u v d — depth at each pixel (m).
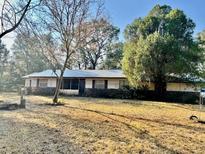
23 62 50.50
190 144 7.28
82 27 19.81
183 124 11.15
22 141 6.57
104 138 7.53
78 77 34.38
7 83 49.03
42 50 21.06
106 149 6.28
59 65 23.38
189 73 26.97
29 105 17.17
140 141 7.36
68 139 7.12
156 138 7.88
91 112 14.17
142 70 27.09
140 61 26.94
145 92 30.03
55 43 21.50
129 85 31.02
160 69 26.83
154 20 30.88
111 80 33.72
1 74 51.88
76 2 18.67
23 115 11.62
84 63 49.16
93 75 34.47
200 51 27.42
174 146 6.96
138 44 28.52
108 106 18.72
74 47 20.42
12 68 51.81
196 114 15.48
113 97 31.73
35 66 48.00
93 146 6.51
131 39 33.06
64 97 28.86
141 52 27.02
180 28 28.86
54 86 36.31
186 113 15.98
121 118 12.12
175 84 29.67
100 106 18.45
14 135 7.22
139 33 32.06
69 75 35.16
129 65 28.55
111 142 7.04
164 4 32.12
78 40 19.83
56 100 19.20
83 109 15.68
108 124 10.13
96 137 7.61
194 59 26.88
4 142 6.38
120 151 6.16
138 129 9.29
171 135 8.48
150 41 26.92
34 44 19.62
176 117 13.62
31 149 5.88
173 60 26.33
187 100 28.22
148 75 27.44
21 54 49.94
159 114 14.77
